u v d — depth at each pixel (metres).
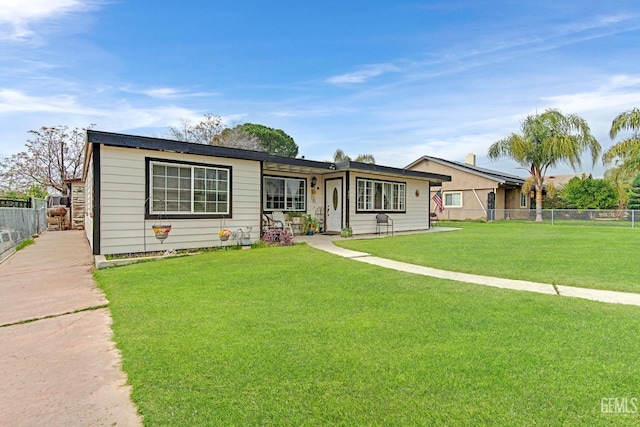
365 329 3.32
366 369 2.55
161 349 2.93
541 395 2.21
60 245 10.61
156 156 8.09
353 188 12.77
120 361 2.77
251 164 9.71
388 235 12.81
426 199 16.08
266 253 8.17
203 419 2.01
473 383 2.35
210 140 26.88
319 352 2.83
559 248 8.85
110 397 2.28
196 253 8.19
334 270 6.13
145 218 7.94
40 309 4.17
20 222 10.88
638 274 5.70
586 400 2.15
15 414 2.11
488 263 6.80
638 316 3.65
